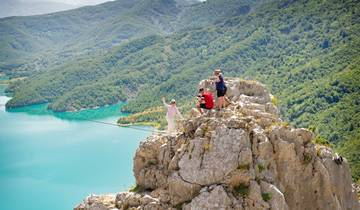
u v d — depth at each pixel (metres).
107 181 184.50
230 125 34.28
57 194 173.12
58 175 195.75
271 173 33.94
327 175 36.03
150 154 36.75
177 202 33.31
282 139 35.38
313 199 35.94
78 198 167.25
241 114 36.88
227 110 36.94
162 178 35.19
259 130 34.69
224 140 33.59
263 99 44.47
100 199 36.06
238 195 32.12
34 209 160.50
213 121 34.72
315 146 38.47
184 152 34.38
